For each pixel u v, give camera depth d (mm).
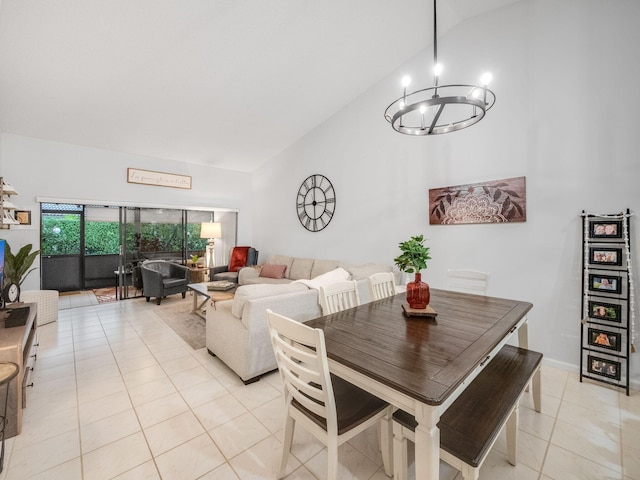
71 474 1457
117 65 3016
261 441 1707
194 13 2572
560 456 1586
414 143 3547
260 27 2828
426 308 1815
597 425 1839
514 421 1484
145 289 4730
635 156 2219
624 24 2256
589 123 2402
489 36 2934
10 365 1593
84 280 5723
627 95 2246
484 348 1299
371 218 4039
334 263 4359
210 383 2342
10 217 3336
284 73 3531
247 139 5023
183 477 1449
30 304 2641
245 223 6445
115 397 2137
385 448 1432
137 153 4996
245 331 2264
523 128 2723
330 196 4633
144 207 5141
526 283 2730
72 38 2625
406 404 1030
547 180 2600
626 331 2250
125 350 2967
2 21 2387
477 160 3021
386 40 3264
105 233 5930
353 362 1166
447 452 1071
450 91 3227
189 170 5633
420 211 3496
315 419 1252
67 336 3338
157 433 1763
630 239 2244
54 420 1868
